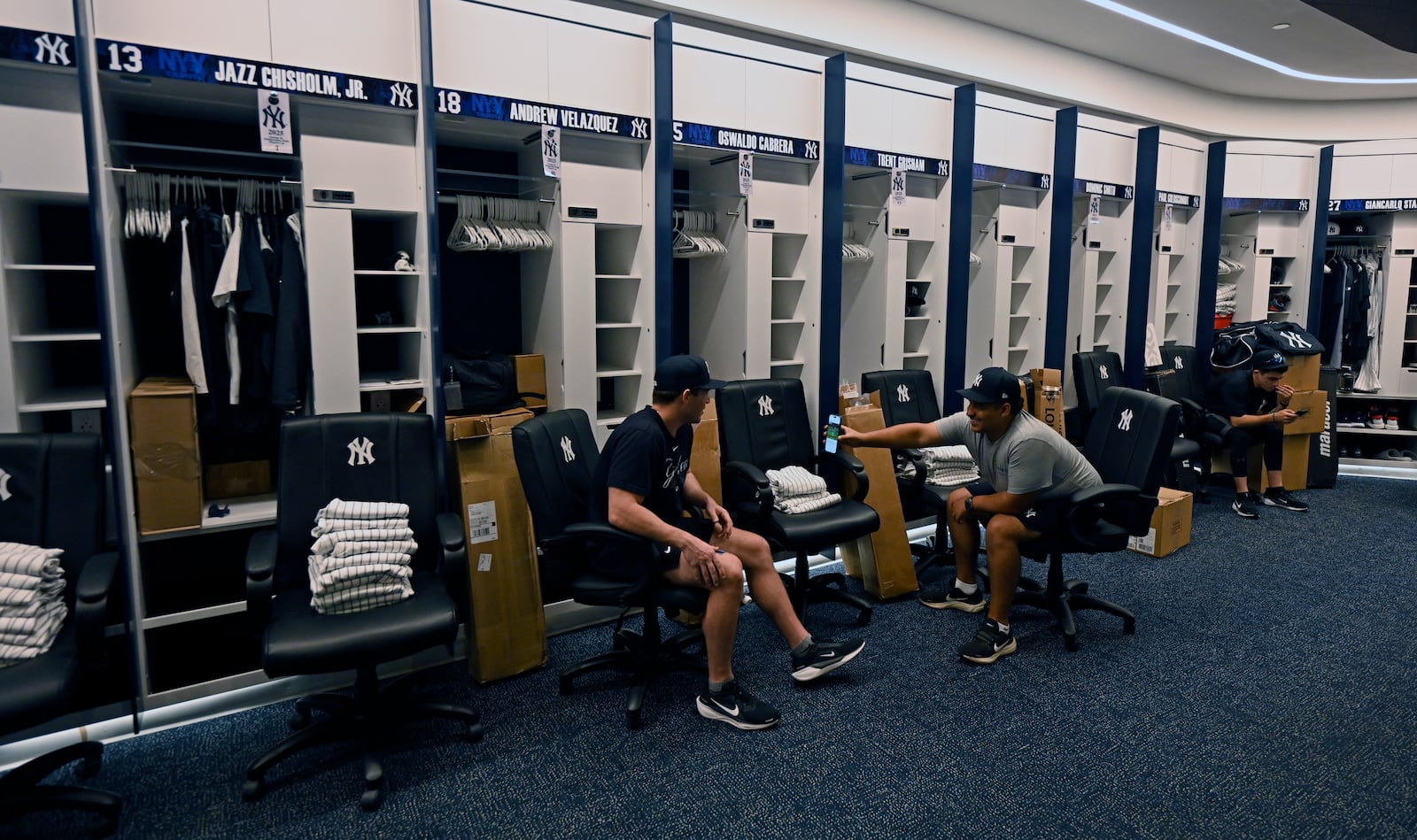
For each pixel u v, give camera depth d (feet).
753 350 13.43
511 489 9.73
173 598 9.26
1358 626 11.21
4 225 7.95
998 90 17.07
